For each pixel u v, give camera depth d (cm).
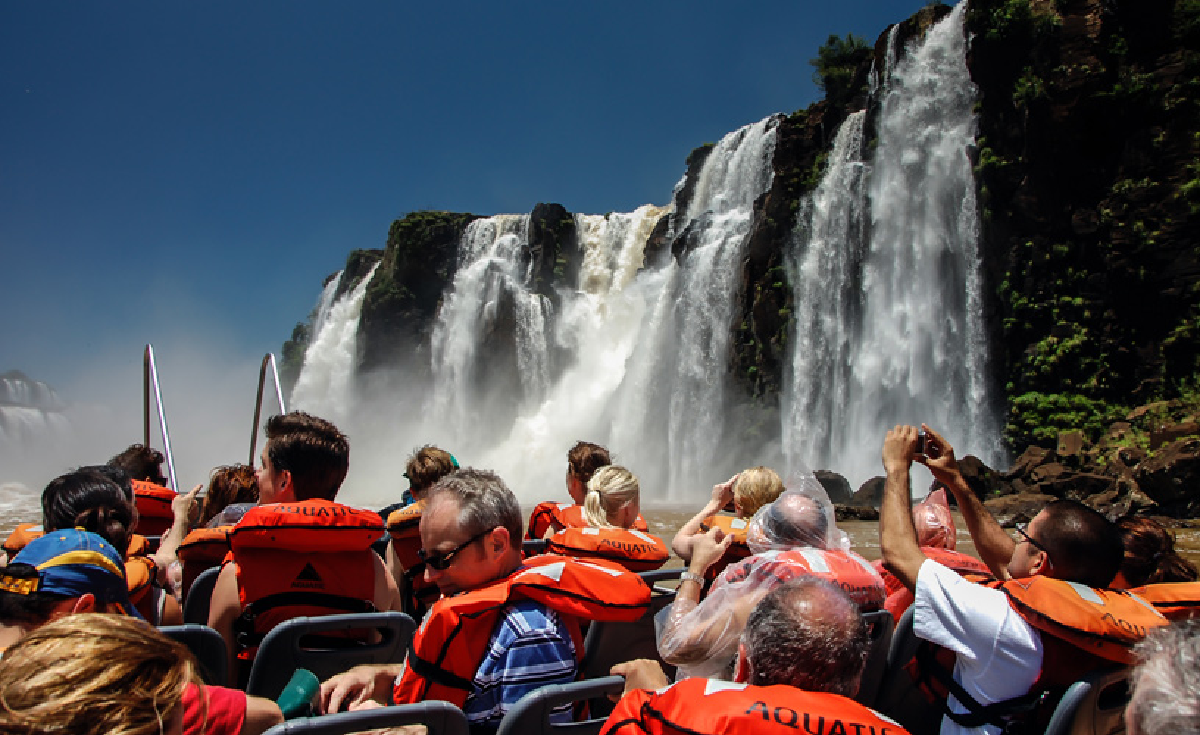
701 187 5009
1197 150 2706
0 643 301
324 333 7275
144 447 706
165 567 504
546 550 481
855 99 3912
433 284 6481
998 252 3070
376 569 399
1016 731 301
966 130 3272
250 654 376
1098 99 2781
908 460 398
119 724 172
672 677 408
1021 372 3008
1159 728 178
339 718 253
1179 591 345
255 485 586
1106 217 2825
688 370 4256
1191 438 2192
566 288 6022
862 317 3516
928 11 3575
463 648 304
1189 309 2711
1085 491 2270
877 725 221
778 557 366
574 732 299
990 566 404
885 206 3469
